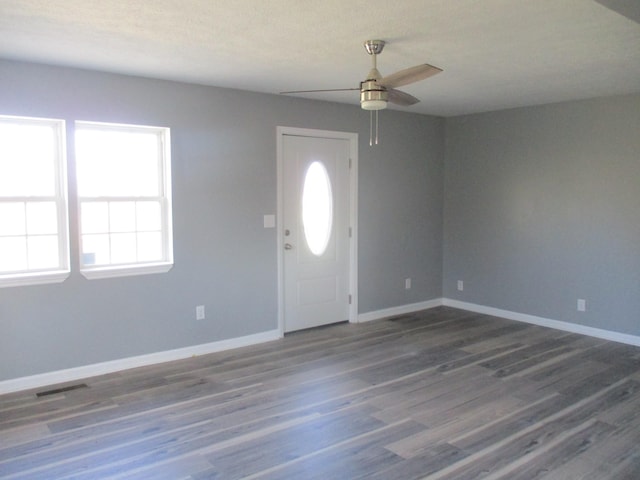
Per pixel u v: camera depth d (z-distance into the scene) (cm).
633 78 420
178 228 441
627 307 497
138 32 298
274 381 398
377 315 598
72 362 398
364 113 564
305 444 299
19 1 249
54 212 389
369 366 433
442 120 643
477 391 378
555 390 380
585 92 478
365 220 577
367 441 303
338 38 309
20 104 364
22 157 377
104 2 251
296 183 520
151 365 433
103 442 301
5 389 372
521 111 564
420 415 337
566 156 530
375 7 258
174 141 433
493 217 602
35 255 384
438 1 250
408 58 356
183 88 435
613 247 503
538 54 347
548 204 549
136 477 264
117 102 403
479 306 626
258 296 496
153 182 437
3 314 368
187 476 265
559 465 277
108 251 418
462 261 641
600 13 267
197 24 283
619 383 394
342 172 555
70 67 380
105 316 410
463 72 398
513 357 456
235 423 326
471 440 304
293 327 534
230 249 473
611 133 496
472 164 620
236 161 470
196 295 456
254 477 265
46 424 323
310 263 540
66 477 264
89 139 405
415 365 435
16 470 271
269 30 294
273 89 466
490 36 307
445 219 656
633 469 273
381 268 597
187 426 321
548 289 557
